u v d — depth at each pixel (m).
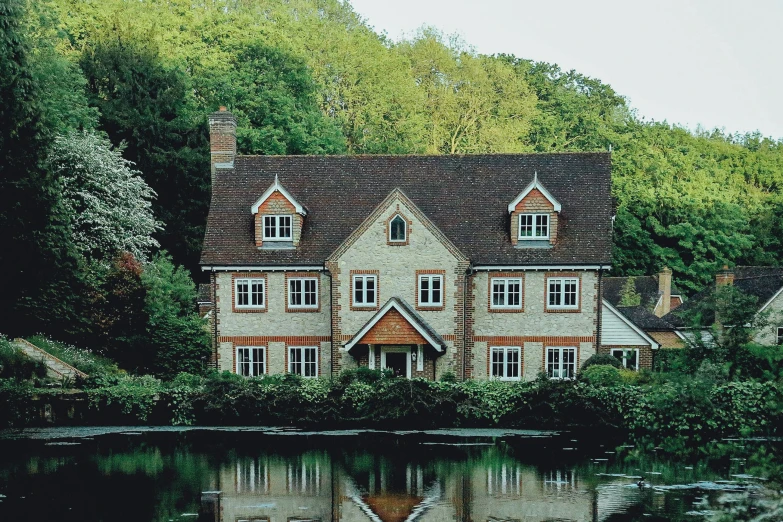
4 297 38.53
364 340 44.88
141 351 47.72
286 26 84.56
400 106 85.62
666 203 86.81
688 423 38.25
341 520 25.52
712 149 105.50
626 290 73.12
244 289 47.81
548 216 47.03
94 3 79.25
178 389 42.38
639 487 28.83
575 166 50.12
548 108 99.44
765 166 104.88
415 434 39.84
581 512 25.83
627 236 84.31
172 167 63.06
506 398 41.28
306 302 47.62
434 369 45.91
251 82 69.38
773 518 23.27
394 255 46.00
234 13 82.75
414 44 96.75
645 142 98.12
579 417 40.16
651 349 49.97
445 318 45.91
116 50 64.00
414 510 26.47
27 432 40.25
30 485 29.59
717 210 87.62
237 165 51.16
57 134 47.16
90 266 47.72
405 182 50.34
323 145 70.44
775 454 27.14
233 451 35.59
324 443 37.34
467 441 37.81
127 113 62.25
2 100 36.09
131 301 47.94
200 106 69.31
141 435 39.34
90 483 29.95
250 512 26.36
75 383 42.44
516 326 46.84
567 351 46.75
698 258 84.81
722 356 39.84
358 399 41.69
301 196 50.03
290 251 47.69
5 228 36.28
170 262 60.97
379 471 31.72
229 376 43.22
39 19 58.53
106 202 51.34
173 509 26.56
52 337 46.72
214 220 49.03
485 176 50.25
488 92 93.62
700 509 25.94
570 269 46.41
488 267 46.66
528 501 27.20
